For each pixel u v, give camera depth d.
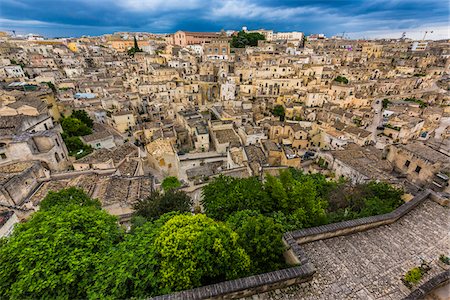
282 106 84.94
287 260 13.91
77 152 45.41
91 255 12.67
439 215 18.72
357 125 71.88
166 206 25.52
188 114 69.69
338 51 149.62
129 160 42.34
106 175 35.16
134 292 10.98
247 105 79.00
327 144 64.06
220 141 54.94
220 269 12.24
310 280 12.79
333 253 14.70
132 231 19.89
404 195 24.84
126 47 171.38
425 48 170.25
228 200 20.20
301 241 15.16
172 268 11.26
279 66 98.62
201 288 11.09
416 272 13.34
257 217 15.99
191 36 166.62
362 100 90.19
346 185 29.28
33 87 65.38
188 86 88.81
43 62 108.62
